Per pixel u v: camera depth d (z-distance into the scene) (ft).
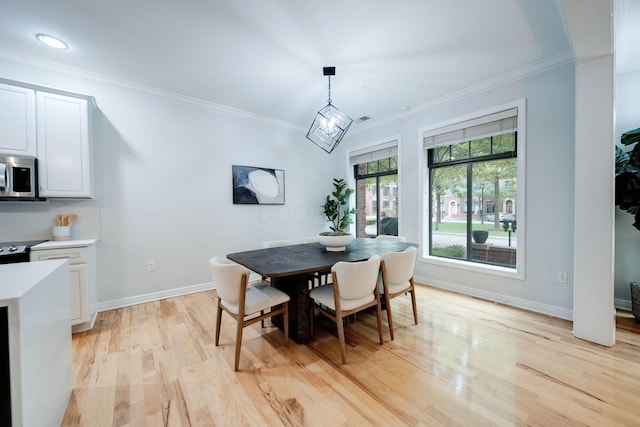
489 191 10.64
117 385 5.32
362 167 16.10
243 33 6.93
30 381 3.28
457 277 10.95
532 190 8.83
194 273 11.46
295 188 14.93
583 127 6.78
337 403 4.81
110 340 7.18
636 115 8.24
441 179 12.09
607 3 4.81
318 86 10.05
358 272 6.13
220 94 10.84
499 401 4.79
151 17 6.30
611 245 6.49
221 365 6.02
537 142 8.67
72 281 7.57
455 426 4.26
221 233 12.23
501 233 10.37
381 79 9.50
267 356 6.40
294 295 7.32
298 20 6.44
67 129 8.09
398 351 6.53
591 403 4.71
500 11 6.14
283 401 4.88
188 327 8.00
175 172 10.94
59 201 8.66
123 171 9.77
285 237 14.49
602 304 6.63
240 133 12.81
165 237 10.72
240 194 12.71
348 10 6.10
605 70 6.42
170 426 4.31
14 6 5.87
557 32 6.92
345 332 7.61
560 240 8.31
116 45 7.45
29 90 7.54
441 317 8.48
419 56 8.04
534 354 6.28
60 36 7.04
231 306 6.32
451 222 11.81
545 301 8.66
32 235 8.27
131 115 9.89
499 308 9.18
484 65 8.61
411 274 7.76
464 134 10.59
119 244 9.71
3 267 4.48
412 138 12.46
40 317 3.62
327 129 8.95
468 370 5.72
